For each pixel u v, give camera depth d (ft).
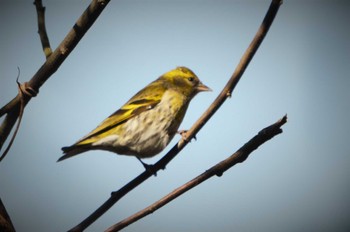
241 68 23.02
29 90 24.76
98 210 24.82
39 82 24.82
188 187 22.76
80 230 24.41
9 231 20.85
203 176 22.67
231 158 22.57
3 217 21.09
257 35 21.84
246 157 22.50
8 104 24.80
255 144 22.15
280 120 21.93
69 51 24.59
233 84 23.59
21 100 24.54
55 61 24.57
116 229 22.66
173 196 22.76
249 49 22.33
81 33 24.25
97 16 24.02
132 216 22.77
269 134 22.03
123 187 25.84
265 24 21.42
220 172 22.66
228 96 24.12
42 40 28.22
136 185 25.82
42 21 28.45
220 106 24.86
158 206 22.74
